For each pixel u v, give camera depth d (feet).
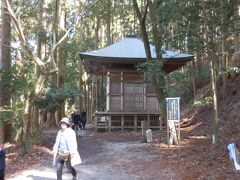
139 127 82.23
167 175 34.47
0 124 58.44
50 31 57.72
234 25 39.78
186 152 43.37
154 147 49.88
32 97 49.67
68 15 108.99
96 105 148.25
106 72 88.53
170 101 48.32
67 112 135.85
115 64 84.28
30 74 58.80
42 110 55.98
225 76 69.82
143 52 83.15
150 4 55.93
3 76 52.80
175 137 49.98
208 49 40.63
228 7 39.32
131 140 61.62
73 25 54.90
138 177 34.86
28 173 38.22
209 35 39.81
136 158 43.86
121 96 84.43
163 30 52.85
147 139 56.24
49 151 50.49
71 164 30.86
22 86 51.03
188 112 83.05
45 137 61.62
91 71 90.27
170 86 101.14
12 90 53.57
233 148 33.83
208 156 38.73
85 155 48.98
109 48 84.69
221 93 70.74
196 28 40.98
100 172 38.04
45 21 65.46
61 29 95.91
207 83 90.74
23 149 48.14
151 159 42.37
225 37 40.32
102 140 63.67
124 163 41.70
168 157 42.19
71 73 117.60
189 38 41.39
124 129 82.53
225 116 59.31
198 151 42.60
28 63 57.67
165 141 53.62
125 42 87.92
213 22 39.58
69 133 30.83
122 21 167.43
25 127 48.98
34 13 61.93
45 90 54.44
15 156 46.91
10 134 59.26
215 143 43.01
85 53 81.15
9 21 59.72
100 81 149.07
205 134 55.47
